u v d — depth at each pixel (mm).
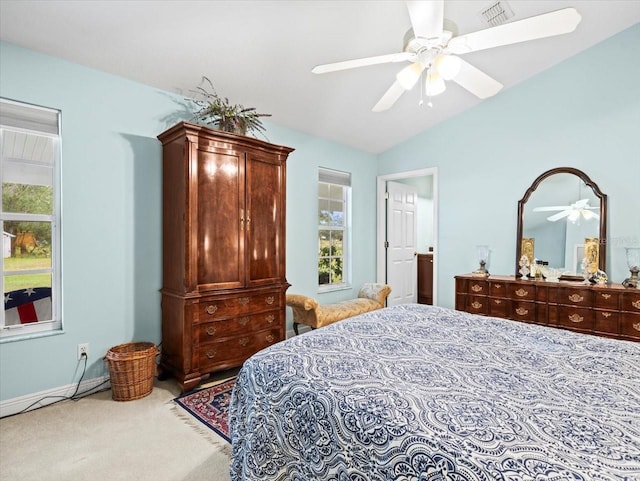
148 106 2826
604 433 846
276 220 3143
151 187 2848
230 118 2893
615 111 3064
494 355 1382
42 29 2150
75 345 2496
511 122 3670
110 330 2654
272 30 2400
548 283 3018
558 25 1503
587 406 981
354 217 4656
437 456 816
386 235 5039
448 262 4191
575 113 3271
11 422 2141
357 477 956
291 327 3938
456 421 909
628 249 2869
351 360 1324
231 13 2213
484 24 2648
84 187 2523
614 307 2707
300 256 3996
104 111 2605
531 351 1427
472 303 3469
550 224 3393
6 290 2320
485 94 2148
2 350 2221
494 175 3803
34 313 2416
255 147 2957
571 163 3297
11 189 2318
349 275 4629
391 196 5047
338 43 2582
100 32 2221
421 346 1480
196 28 2299
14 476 1653
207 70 2744
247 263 2895
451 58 1751
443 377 1175
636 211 2969
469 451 799
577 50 3209
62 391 2436
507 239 3719
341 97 3400
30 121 2328
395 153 4715
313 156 4125
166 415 2227
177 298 2598
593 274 3010
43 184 2432
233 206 2807
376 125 4094
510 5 2488
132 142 2744
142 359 2451
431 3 1420
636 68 2959
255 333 2947
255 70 2822
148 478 1648
